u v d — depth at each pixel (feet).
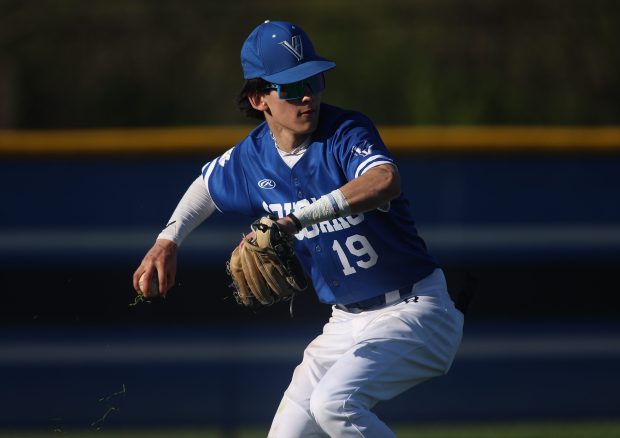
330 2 170.40
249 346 75.51
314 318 75.31
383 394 43.78
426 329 44.57
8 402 75.41
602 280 76.43
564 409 76.28
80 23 171.73
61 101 170.09
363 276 45.03
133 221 75.82
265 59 43.27
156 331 75.51
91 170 75.77
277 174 44.83
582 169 76.69
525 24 166.20
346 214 40.40
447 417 76.59
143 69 171.32
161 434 75.41
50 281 75.61
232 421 75.31
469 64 165.48
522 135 76.43
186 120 170.09
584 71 164.96
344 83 165.68
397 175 40.57
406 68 165.78
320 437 45.24
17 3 171.12
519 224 76.54
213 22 172.65
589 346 76.38
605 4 164.96
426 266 45.73
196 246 75.25
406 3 168.35
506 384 76.43
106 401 75.36
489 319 76.28
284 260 40.91
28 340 75.46
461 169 76.38
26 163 75.72
